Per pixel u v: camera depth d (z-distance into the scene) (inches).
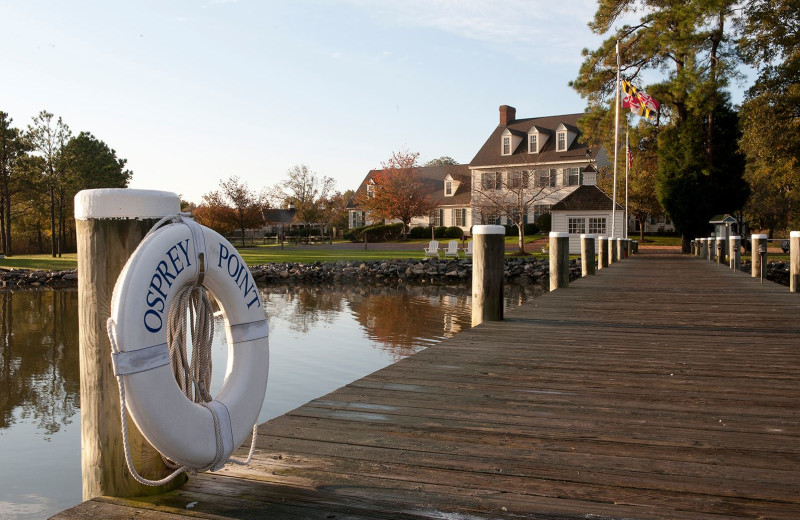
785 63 1112.8
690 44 1167.0
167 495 95.7
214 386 300.7
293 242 2345.0
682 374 184.4
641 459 114.6
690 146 1230.9
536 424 136.0
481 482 103.1
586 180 1435.8
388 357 369.1
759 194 1796.3
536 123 2058.3
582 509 92.8
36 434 233.9
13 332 481.1
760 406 150.4
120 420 94.1
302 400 275.0
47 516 165.0
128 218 93.0
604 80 1306.6
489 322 287.3
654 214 1782.7
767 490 100.2
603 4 1279.5
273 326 491.5
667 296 400.2
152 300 86.0
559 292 428.8
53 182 1592.0
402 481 103.3
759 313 318.0
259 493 97.2
